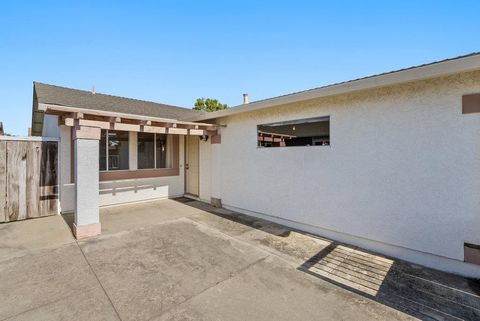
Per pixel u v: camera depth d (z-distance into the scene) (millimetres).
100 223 5578
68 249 4273
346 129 4617
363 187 4402
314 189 5195
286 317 2475
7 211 5930
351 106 4535
